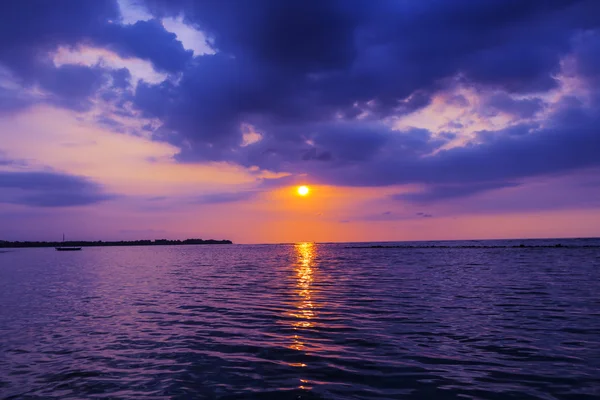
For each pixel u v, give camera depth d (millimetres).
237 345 13109
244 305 21125
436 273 38094
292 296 24141
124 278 39531
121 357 12023
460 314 17375
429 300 21391
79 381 10008
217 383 9672
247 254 118688
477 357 11250
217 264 63656
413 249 129750
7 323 17453
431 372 10117
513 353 11531
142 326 16406
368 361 11109
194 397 8836
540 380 9383
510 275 34375
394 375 9961
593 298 20875
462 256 73438
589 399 8281
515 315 16844
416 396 8617
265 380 9812
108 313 19578
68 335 15039
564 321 15523
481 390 8867
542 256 66562
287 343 13203
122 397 8930
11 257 113312
